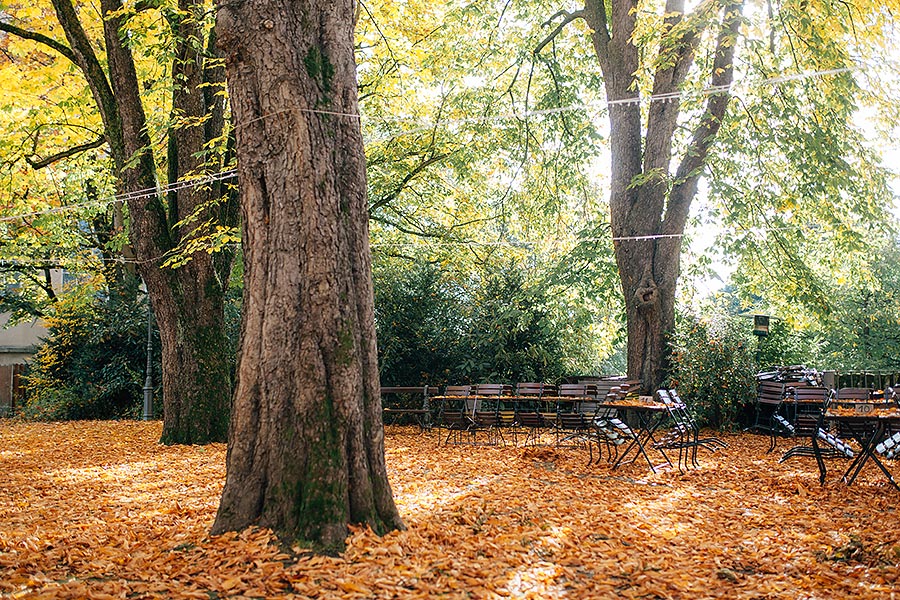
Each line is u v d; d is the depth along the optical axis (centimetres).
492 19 1930
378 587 490
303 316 612
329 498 586
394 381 1873
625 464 1085
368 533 588
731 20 1451
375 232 1884
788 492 866
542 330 1892
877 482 930
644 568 550
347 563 538
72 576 521
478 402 1655
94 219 2250
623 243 1669
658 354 1630
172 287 1386
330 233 620
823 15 1459
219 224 1379
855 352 2372
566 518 699
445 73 1881
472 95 1864
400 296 1883
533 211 2019
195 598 471
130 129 1343
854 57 1580
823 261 1867
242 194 637
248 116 632
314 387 604
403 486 872
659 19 1555
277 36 625
